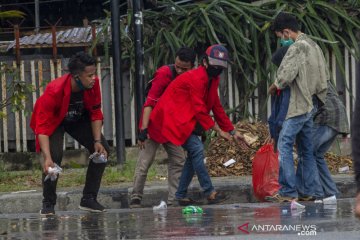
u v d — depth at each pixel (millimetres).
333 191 14141
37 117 12094
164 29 20266
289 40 13430
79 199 15203
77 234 10430
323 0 21016
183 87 13406
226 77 20422
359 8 20641
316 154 14086
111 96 20297
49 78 20469
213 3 20250
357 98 4801
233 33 19906
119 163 18609
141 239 9594
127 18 20828
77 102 12180
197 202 14680
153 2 20406
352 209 12242
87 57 11883
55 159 12305
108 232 10484
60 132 12367
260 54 20281
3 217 13195
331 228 9914
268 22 19859
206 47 20562
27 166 20344
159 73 13758
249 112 20234
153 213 12859
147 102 13734
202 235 9664
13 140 20562
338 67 20406
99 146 12516
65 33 21906
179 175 14023
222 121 13797
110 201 15320
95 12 27578
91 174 13008
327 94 14023
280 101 13375
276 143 13758
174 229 10453
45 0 27281
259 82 19891
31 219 12594
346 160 18906
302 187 13734
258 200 14414
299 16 19906
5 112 20406
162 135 13625
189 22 20281
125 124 20469
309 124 13406
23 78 20391
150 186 15992
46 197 12695
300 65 13039
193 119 13422
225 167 18219
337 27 20250
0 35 25844
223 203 15273
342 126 13969
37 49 21344
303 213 11859
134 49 18406
